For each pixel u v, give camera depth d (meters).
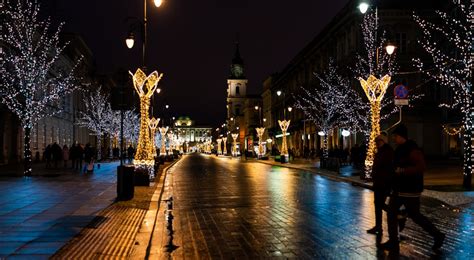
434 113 47.72
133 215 12.34
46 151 36.38
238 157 98.56
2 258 7.16
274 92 100.50
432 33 47.22
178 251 8.46
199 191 20.27
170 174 33.78
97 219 11.24
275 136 96.50
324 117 59.28
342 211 13.38
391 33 47.50
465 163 19.83
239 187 22.02
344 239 9.32
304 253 8.16
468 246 8.62
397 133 8.41
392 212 8.42
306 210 13.64
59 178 25.59
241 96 165.25
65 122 60.09
